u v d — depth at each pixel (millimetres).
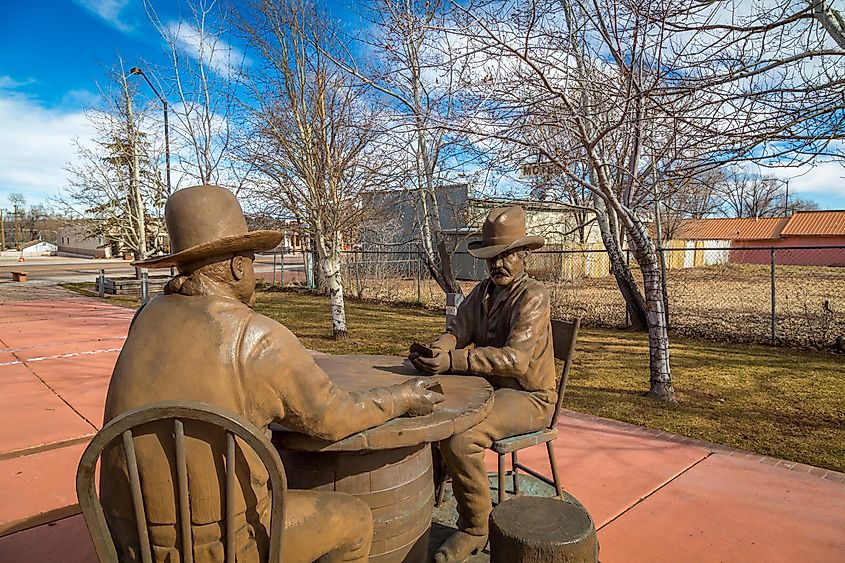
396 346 9180
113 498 1643
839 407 5527
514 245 2936
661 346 5945
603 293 16844
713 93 4785
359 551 1998
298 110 9641
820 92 4363
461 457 2531
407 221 18406
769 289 17859
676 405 5688
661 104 4723
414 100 8695
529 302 2930
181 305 1723
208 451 1563
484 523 2590
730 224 38125
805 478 3848
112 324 11258
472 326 3225
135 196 18328
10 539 3109
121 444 1595
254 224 10711
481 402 2385
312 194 9805
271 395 1708
